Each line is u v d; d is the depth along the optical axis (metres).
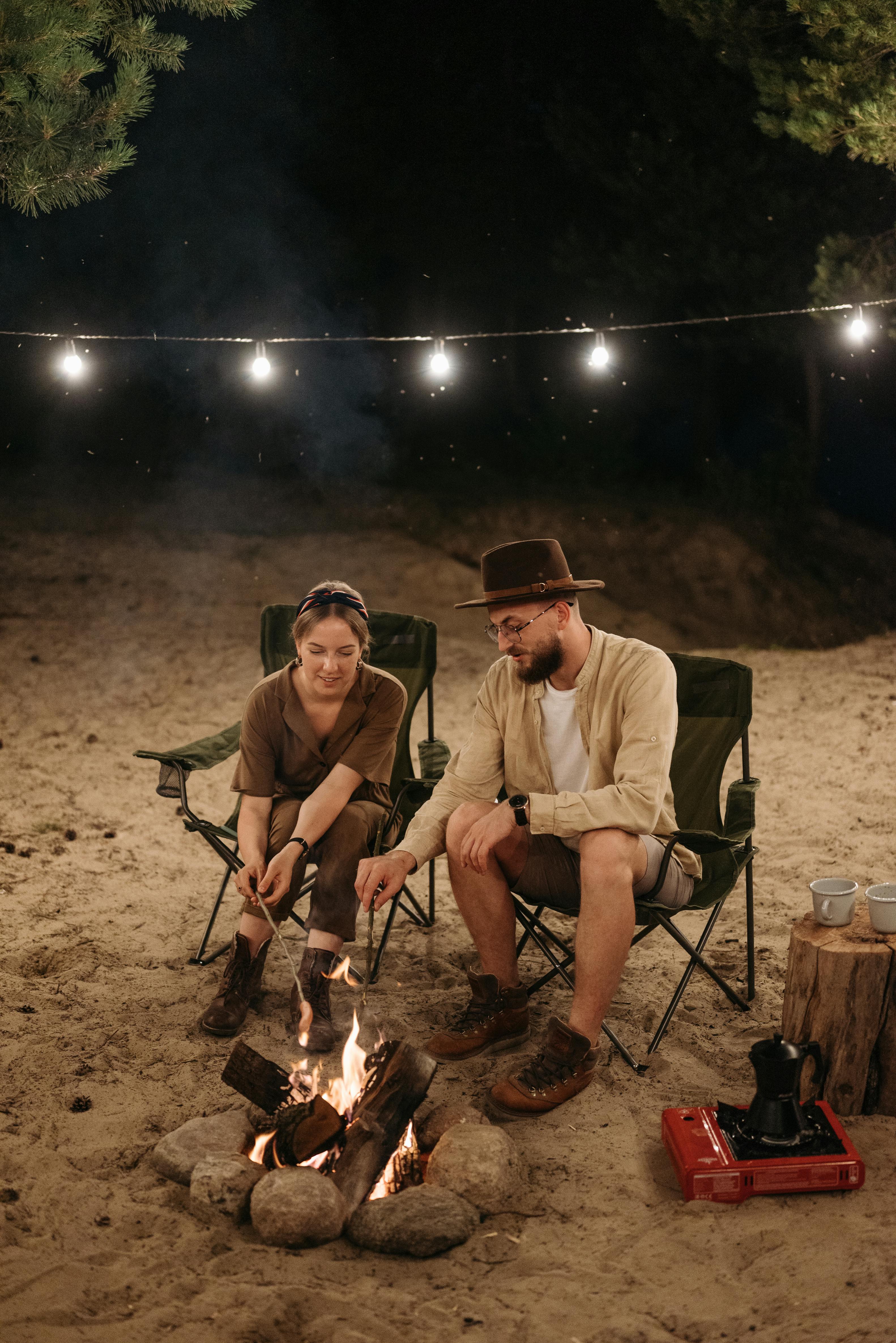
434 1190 2.40
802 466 13.27
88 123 4.38
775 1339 2.06
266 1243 2.35
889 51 5.32
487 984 3.11
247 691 7.23
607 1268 2.27
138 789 5.43
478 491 12.48
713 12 6.48
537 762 3.15
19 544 9.80
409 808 3.52
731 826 3.30
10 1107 2.84
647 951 3.77
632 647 3.05
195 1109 2.83
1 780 5.49
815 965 2.74
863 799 5.16
